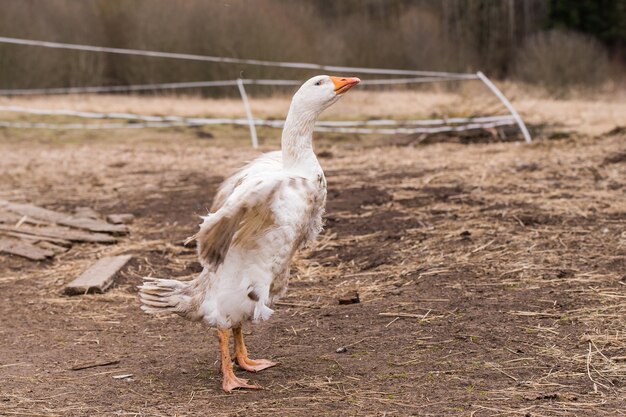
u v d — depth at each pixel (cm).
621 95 2489
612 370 502
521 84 2595
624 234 782
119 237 918
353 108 1981
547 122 1669
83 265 814
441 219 885
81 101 2145
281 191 480
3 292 744
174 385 516
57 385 520
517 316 598
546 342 549
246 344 593
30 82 2273
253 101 2166
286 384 508
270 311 493
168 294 510
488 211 898
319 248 832
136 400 490
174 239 900
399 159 1326
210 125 1839
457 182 1081
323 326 617
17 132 1759
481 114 1733
